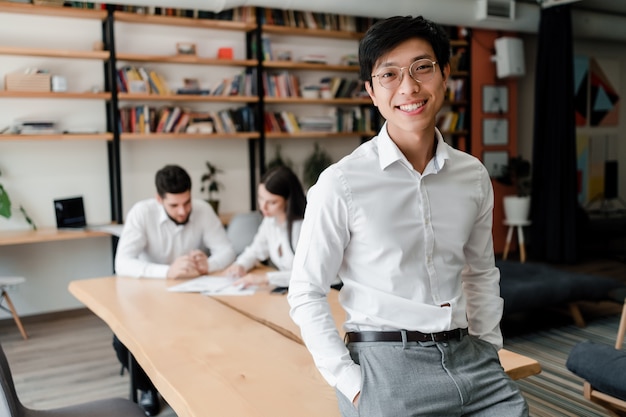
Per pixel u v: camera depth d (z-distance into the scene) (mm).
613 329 4406
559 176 6730
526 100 7824
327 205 1278
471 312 1478
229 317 2281
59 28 5082
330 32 5980
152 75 5242
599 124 8266
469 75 7066
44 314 5148
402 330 1287
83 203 5152
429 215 1307
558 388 3342
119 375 3709
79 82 5195
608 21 7559
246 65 5703
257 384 1568
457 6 6332
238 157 6035
